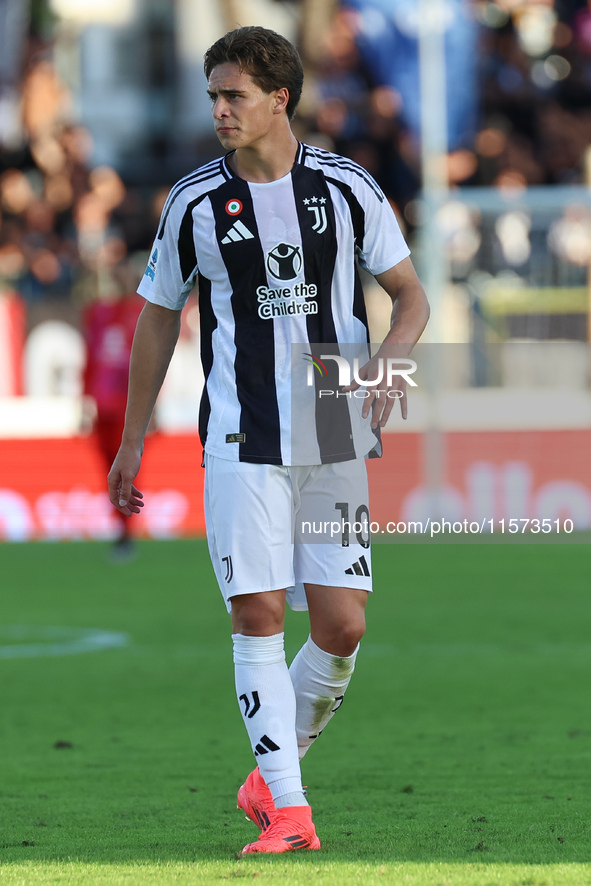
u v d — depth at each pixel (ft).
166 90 203.41
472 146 190.90
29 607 99.76
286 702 35.17
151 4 201.98
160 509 152.56
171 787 44.98
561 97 195.11
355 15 192.95
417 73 191.01
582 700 63.21
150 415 38.14
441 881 29.01
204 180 35.73
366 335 36.65
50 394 154.30
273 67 34.17
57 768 48.70
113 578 116.67
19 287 169.68
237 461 35.12
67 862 32.55
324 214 35.37
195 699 64.90
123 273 129.18
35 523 153.17
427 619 91.66
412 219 190.08
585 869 30.53
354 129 192.03
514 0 193.06
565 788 43.62
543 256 166.81
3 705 63.57
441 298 156.87
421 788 44.09
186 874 30.48
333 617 35.94
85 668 74.43
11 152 187.42
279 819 34.12
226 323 35.83
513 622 89.81
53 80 191.72
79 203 184.03
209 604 100.73
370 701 63.57
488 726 56.90
